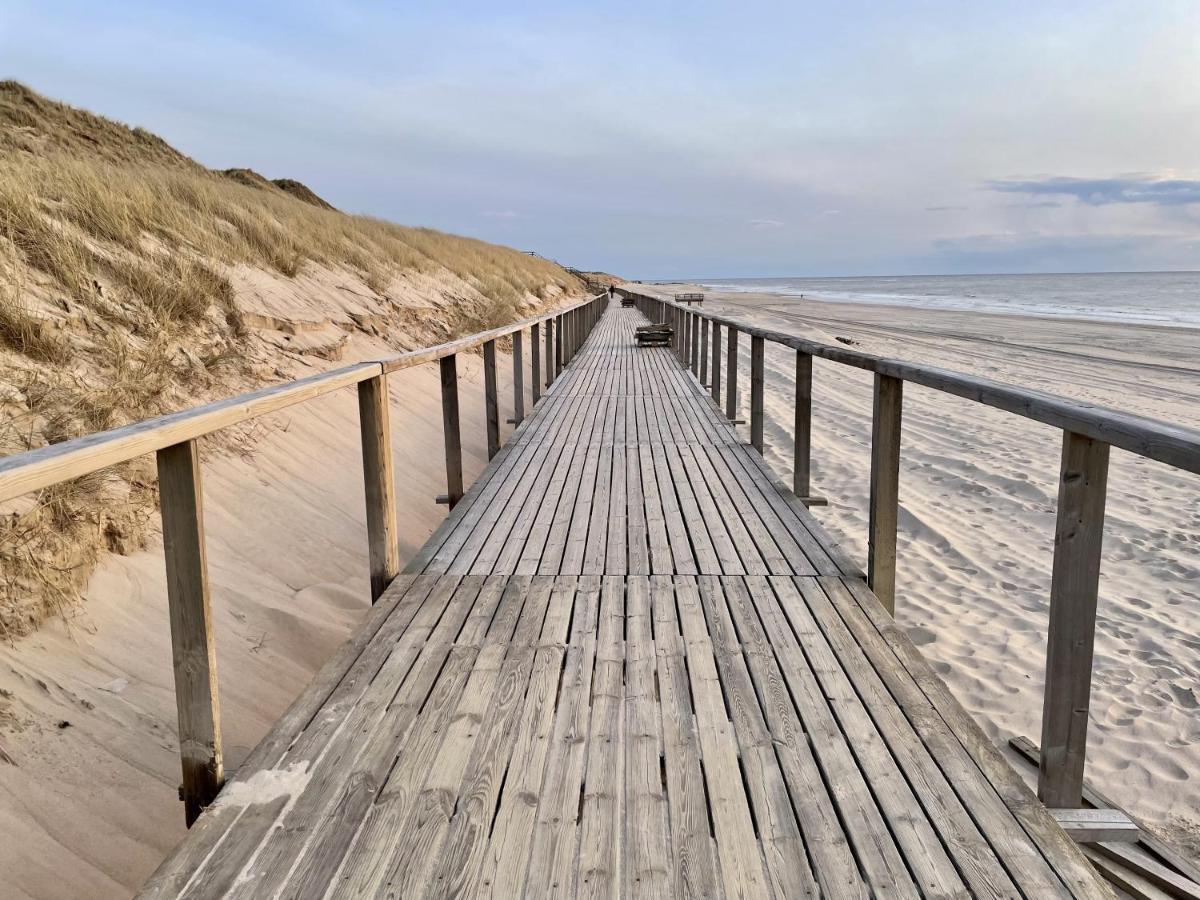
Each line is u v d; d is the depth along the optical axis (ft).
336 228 42.98
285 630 11.03
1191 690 10.78
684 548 12.38
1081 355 54.90
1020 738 9.27
